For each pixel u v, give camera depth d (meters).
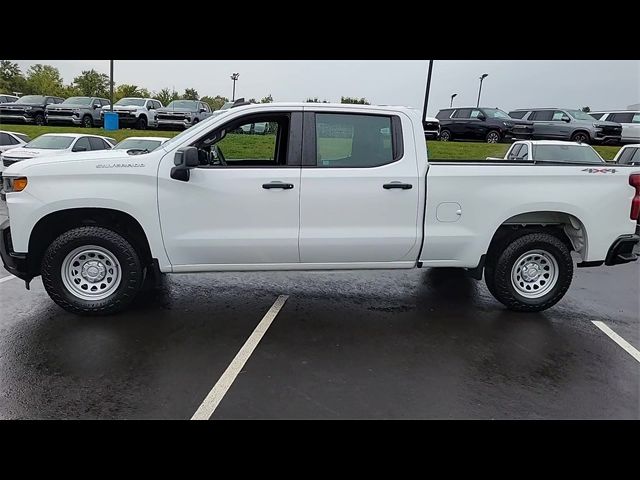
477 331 4.49
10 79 57.66
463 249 4.68
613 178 4.72
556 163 5.03
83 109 22.69
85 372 3.53
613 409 3.25
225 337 4.20
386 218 4.51
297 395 3.30
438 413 3.14
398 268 4.74
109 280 4.53
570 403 3.30
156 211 4.27
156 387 3.35
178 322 4.49
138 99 24.06
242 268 4.54
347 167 4.44
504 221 4.67
